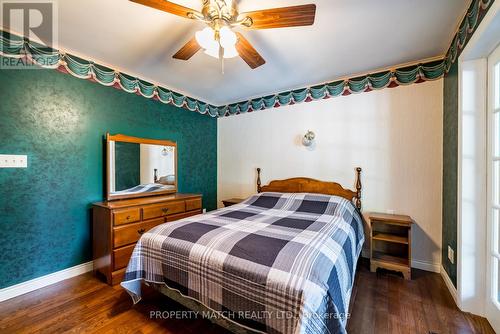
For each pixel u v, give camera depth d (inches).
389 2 60.1
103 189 96.3
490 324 59.9
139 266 65.0
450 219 78.4
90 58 91.0
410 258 85.0
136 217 88.8
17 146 74.4
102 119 96.0
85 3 60.5
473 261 64.7
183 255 57.1
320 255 48.9
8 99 72.6
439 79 90.0
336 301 42.3
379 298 72.5
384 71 100.4
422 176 93.4
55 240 83.1
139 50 85.3
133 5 61.4
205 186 148.5
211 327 59.7
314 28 71.2
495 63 59.5
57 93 83.1
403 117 97.0
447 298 72.4
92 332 57.6
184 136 133.8
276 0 59.8
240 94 136.0
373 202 103.1
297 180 120.8
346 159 109.4
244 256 50.2
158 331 58.2
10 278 73.0
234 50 63.5
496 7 46.7
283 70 102.0
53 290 77.2
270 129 133.4
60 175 84.2
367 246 104.3
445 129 85.3
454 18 66.2
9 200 73.0
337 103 111.8
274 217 85.0
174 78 111.9
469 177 65.2
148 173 111.2
